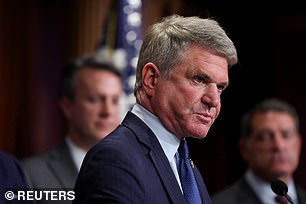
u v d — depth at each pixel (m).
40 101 9.40
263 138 6.82
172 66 3.49
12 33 9.12
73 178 6.13
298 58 12.93
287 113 6.90
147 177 3.33
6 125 9.00
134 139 3.47
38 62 9.41
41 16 9.48
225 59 3.52
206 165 12.30
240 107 12.68
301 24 12.86
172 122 3.53
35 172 6.05
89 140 6.45
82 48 9.71
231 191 6.78
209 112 3.50
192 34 3.48
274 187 4.02
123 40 8.91
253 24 12.74
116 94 6.60
